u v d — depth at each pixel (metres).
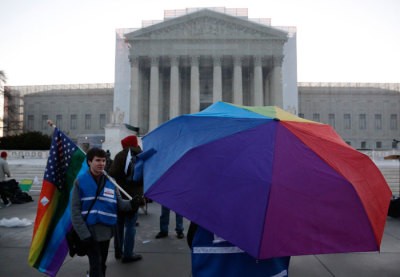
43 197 4.37
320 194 2.68
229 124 3.21
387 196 3.12
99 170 3.69
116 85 52.97
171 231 8.00
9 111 59.09
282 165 2.73
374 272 5.14
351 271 5.19
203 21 51.28
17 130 60.84
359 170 3.05
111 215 3.74
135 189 5.76
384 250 6.38
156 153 3.62
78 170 4.66
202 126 3.35
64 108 67.69
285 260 3.18
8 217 9.48
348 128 64.44
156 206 12.05
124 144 6.09
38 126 67.69
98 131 66.31
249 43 50.78
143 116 56.72
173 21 50.78
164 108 58.25
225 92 58.59
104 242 3.80
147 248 6.35
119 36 54.38
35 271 4.99
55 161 4.54
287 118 3.33
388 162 29.31
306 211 2.57
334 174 2.82
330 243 2.53
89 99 67.38
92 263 3.56
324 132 3.43
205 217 2.65
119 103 52.44
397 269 5.29
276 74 50.16
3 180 11.67
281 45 50.62
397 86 65.00
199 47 50.94
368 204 2.81
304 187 2.68
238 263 3.06
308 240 2.48
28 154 41.12
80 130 66.62
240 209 2.57
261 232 2.42
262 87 53.06
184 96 56.91
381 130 64.12
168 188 2.90
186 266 5.27
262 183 2.60
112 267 5.19
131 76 50.50
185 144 3.26
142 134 51.69
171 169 3.01
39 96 68.50
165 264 5.36
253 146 2.88
